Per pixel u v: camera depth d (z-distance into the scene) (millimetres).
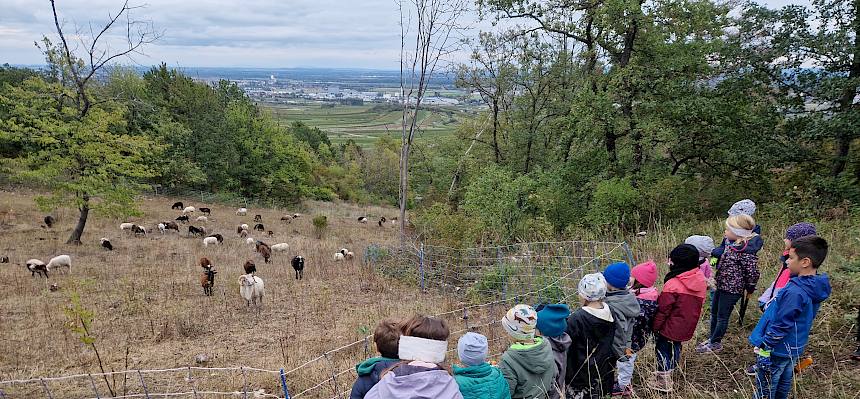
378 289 13336
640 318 5211
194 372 7949
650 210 16016
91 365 8305
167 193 35312
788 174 17359
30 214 22734
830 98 14156
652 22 16875
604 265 10594
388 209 46875
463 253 14297
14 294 12180
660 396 4980
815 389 4898
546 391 3945
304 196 46812
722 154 17266
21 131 17359
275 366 7988
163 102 34969
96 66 18234
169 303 11906
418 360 3148
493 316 9977
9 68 38344
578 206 18172
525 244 13375
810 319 4242
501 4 19609
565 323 4266
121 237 20453
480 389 3379
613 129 17781
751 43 15961
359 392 3455
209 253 18281
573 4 19172
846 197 13703
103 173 18062
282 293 13016
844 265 7609
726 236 6109
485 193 16953
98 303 11695
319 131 70438
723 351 5984
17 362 8359
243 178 40906
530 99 23625
